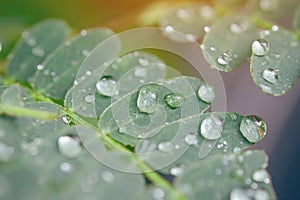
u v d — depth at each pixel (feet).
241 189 0.45
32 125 0.47
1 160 0.44
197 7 0.58
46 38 0.55
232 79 0.57
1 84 0.52
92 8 0.60
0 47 0.58
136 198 0.44
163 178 0.45
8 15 0.59
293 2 0.56
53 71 0.52
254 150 0.47
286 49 0.52
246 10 0.56
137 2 0.59
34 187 0.43
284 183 0.57
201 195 0.45
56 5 0.60
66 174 0.44
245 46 0.53
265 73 0.51
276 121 0.58
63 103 0.49
